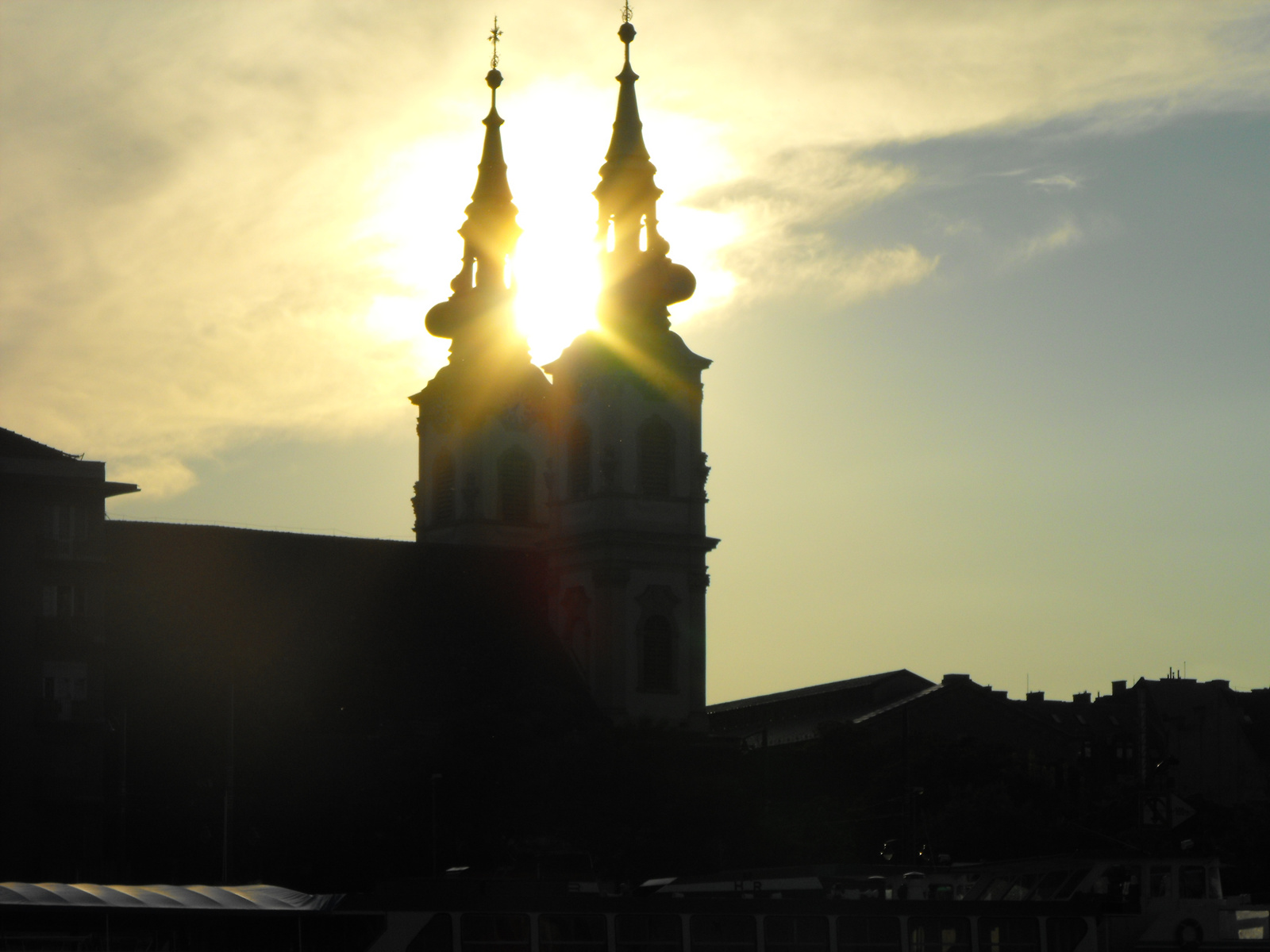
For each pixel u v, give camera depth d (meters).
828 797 150.62
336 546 163.88
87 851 130.25
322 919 68.50
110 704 142.88
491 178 180.50
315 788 136.00
